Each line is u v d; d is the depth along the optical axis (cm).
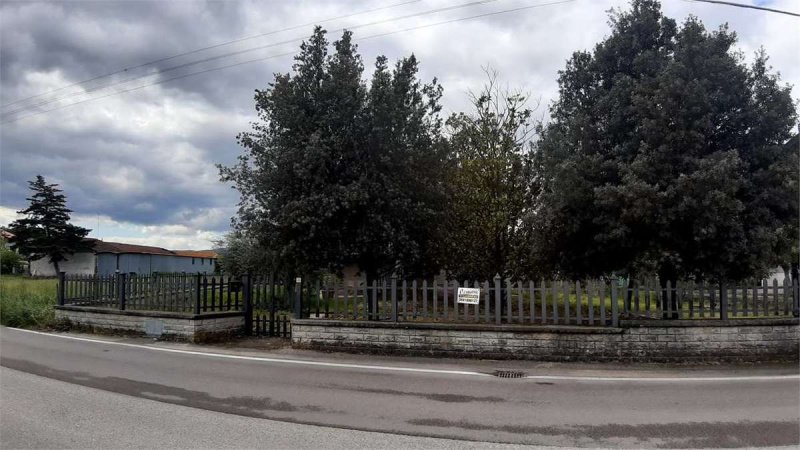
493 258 1609
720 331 1013
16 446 530
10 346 1241
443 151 1416
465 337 1077
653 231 1134
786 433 581
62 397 739
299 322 1187
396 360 1056
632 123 1190
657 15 1276
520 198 1577
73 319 1557
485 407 691
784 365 983
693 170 1052
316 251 1312
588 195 1170
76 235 5475
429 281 1486
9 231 5591
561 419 636
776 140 1127
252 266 2017
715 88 1116
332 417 642
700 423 618
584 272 1352
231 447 530
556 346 1036
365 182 1271
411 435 574
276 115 1336
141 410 669
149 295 1440
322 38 1359
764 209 1084
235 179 1471
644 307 1059
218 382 842
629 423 620
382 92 1282
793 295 1046
